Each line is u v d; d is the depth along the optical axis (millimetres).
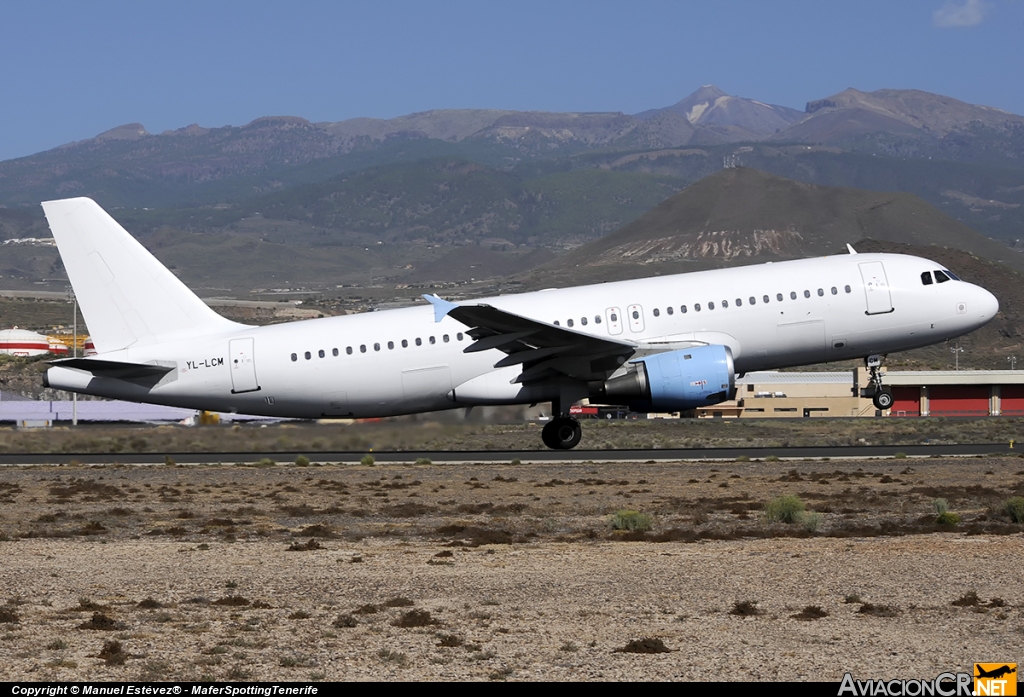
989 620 24016
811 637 22625
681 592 27297
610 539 36750
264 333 67938
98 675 20000
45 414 131625
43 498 50781
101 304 68125
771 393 152375
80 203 67688
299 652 21656
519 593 27391
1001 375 154000
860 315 66062
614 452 74312
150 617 24906
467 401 67000
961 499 46562
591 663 20750
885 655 21188
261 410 68188
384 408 67750
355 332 67000
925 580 28516
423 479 57469
